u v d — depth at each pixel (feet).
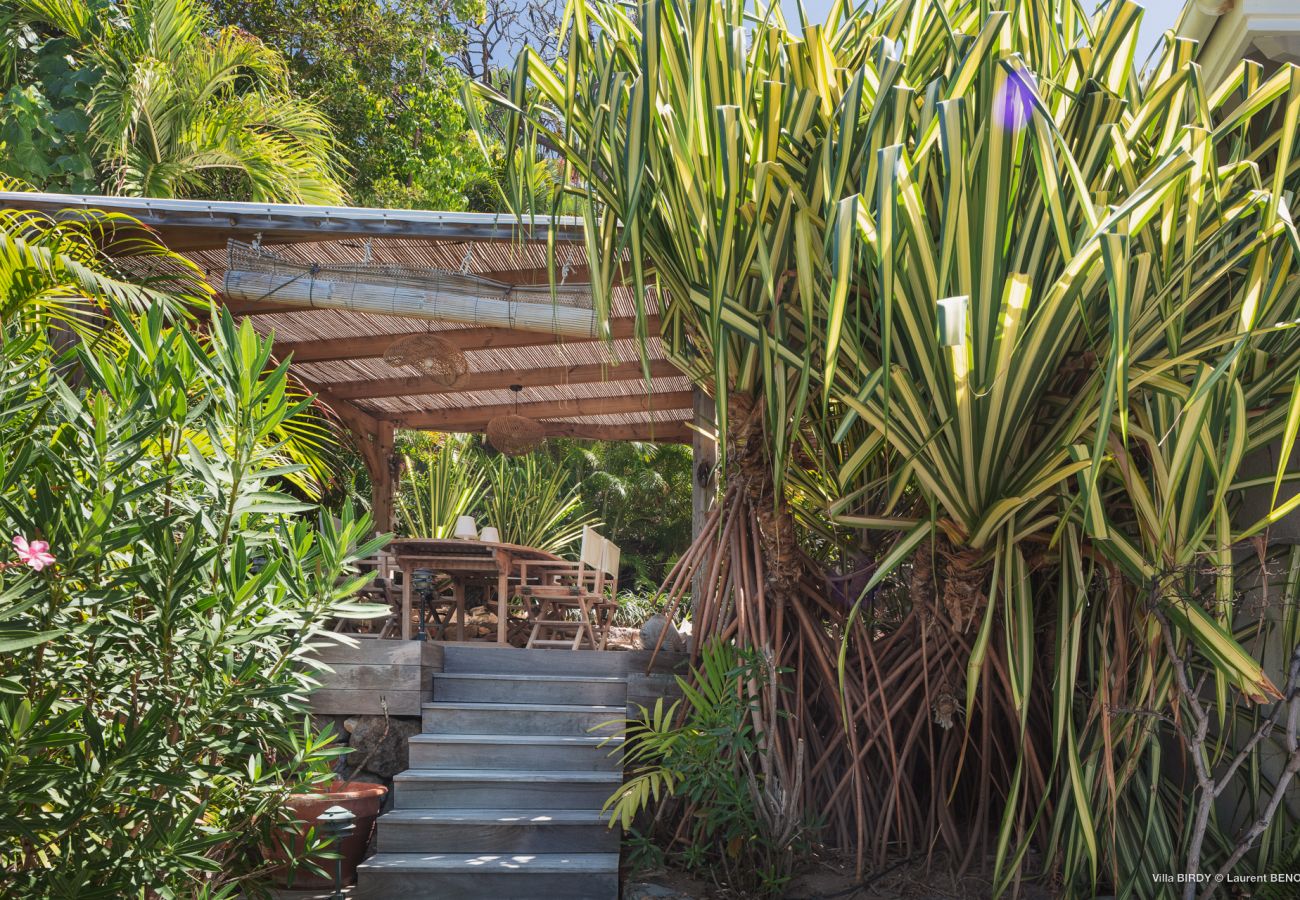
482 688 14.39
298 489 20.77
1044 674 11.67
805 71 9.33
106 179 25.81
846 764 12.19
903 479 9.14
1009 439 8.64
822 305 9.33
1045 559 9.77
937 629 10.94
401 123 38.27
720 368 8.60
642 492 40.11
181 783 7.75
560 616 21.80
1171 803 10.59
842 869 11.60
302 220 13.89
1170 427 8.35
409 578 17.38
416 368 16.85
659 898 10.92
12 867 7.66
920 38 9.51
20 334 9.89
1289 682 8.27
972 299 7.78
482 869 11.23
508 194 10.28
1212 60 11.02
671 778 11.57
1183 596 8.32
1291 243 7.11
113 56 25.23
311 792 9.43
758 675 11.19
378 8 38.42
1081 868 10.57
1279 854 9.70
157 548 7.97
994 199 7.45
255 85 31.81
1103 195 8.16
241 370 8.66
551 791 12.60
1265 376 8.90
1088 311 8.73
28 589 7.37
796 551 11.95
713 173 8.97
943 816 11.53
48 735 6.99
